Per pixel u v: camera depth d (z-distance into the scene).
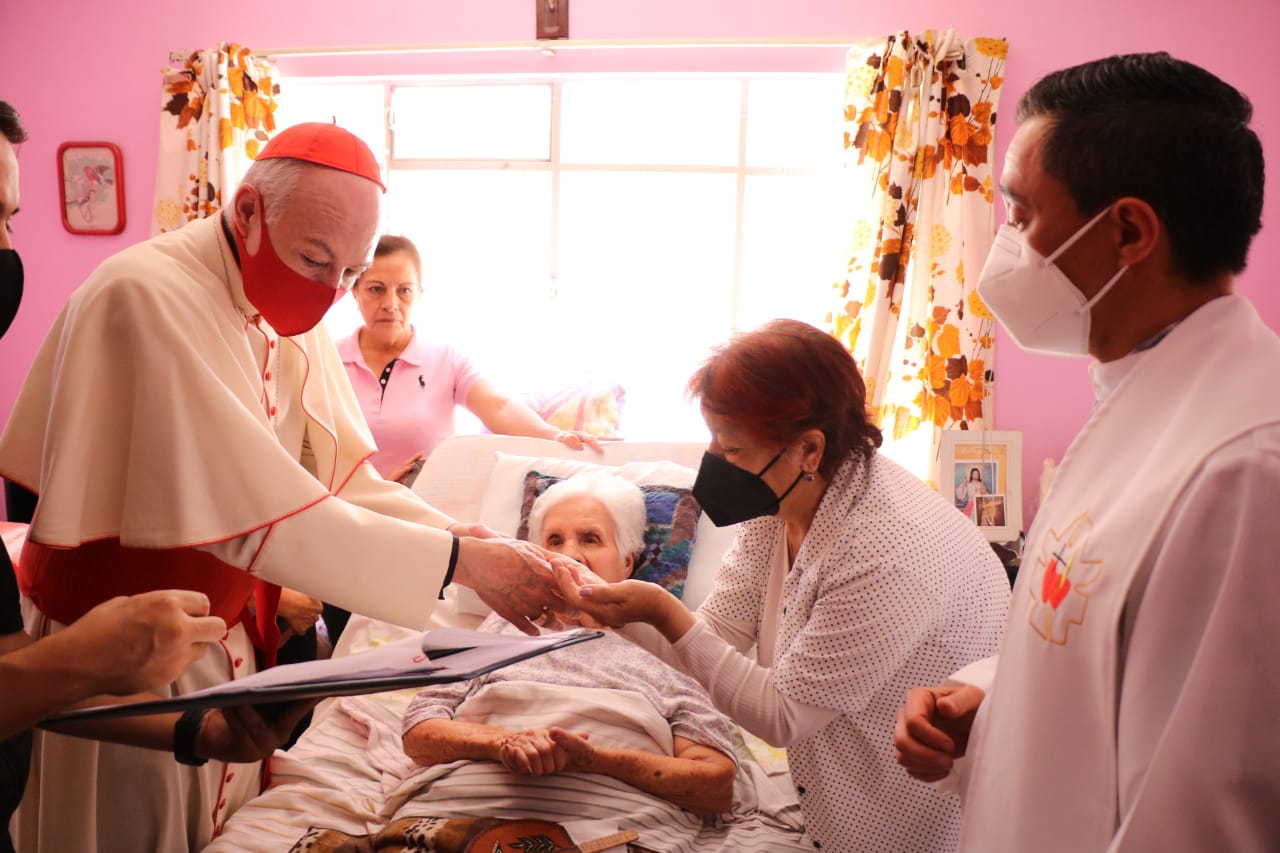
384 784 1.72
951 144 3.70
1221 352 0.78
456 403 3.47
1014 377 3.91
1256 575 0.67
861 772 1.38
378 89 4.21
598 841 1.41
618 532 2.03
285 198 1.37
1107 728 0.77
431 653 1.22
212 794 1.60
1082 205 0.84
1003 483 3.03
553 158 4.18
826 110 4.04
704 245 4.21
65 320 1.40
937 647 1.34
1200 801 0.67
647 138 4.16
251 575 1.53
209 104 3.96
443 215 4.29
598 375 3.71
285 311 1.45
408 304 3.34
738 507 1.37
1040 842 0.83
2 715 0.83
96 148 4.21
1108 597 0.77
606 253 4.25
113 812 1.46
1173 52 3.70
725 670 1.34
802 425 1.29
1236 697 0.67
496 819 1.46
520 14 3.97
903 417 3.87
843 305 3.77
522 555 1.53
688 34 3.91
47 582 1.42
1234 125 0.80
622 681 1.74
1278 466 0.67
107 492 1.34
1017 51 3.76
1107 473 0.84
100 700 1.22
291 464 1.40
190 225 1.54
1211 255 0.81
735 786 1.72
